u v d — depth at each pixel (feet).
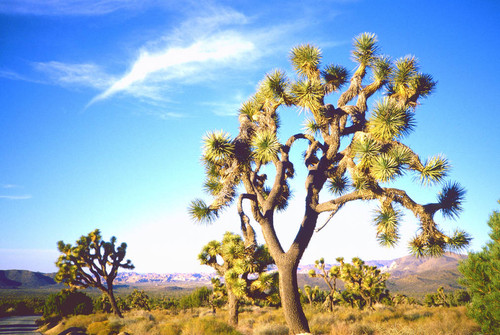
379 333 35.88
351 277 85.10
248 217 28.84
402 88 31.07
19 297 280.72
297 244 27.35
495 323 28.32
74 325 63.93
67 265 78.54
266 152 27.22
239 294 44.14
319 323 47.91
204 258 53.31
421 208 25.80
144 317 70.74
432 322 39.83
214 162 31.01
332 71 35.63
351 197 26.99
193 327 42.50
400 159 24.88
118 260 83.10
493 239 30.89
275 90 30.81
